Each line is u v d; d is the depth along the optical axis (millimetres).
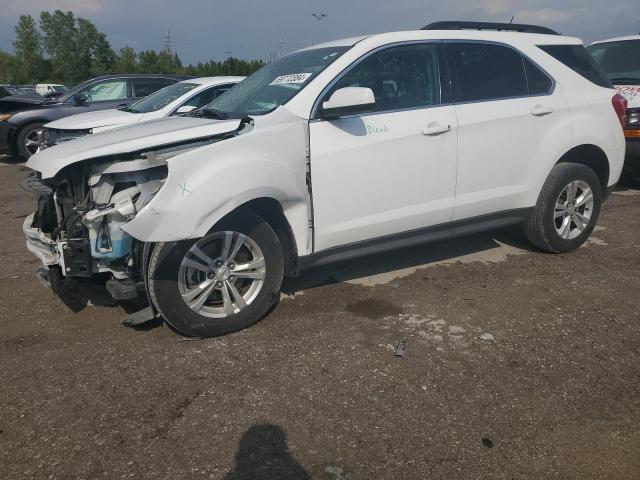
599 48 8781
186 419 2645
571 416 2676
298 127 3500
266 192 3305
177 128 3426
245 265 3438
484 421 2635
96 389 2885
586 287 4215
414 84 3984
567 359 3176
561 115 4566
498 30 4613
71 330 3537
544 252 5016
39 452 2430
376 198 3816
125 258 3277
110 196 3154
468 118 4109
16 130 10766
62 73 89688
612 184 5062
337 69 3711
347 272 4535
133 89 11086
